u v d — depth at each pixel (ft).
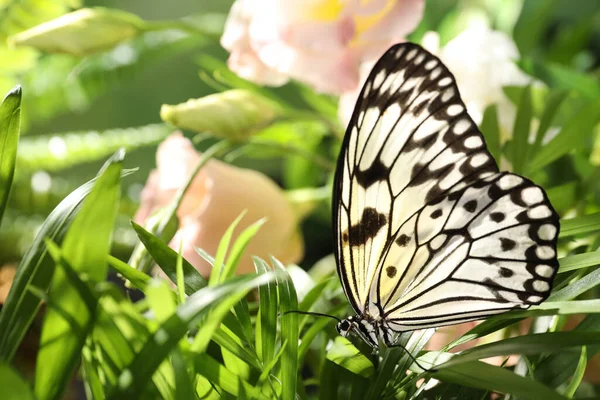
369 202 1.39
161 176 1.73
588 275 1.32
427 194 1.39
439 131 1.38
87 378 1.24
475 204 1.36
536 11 2.42
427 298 1.38
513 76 1.68
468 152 1.37
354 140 1.37
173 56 3.37
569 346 1.21
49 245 1.16
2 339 1.21
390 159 1.39
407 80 1.37
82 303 1.17
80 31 1.68
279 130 2.09
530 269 1.32
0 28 2.10
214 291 1.16
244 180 1.68
